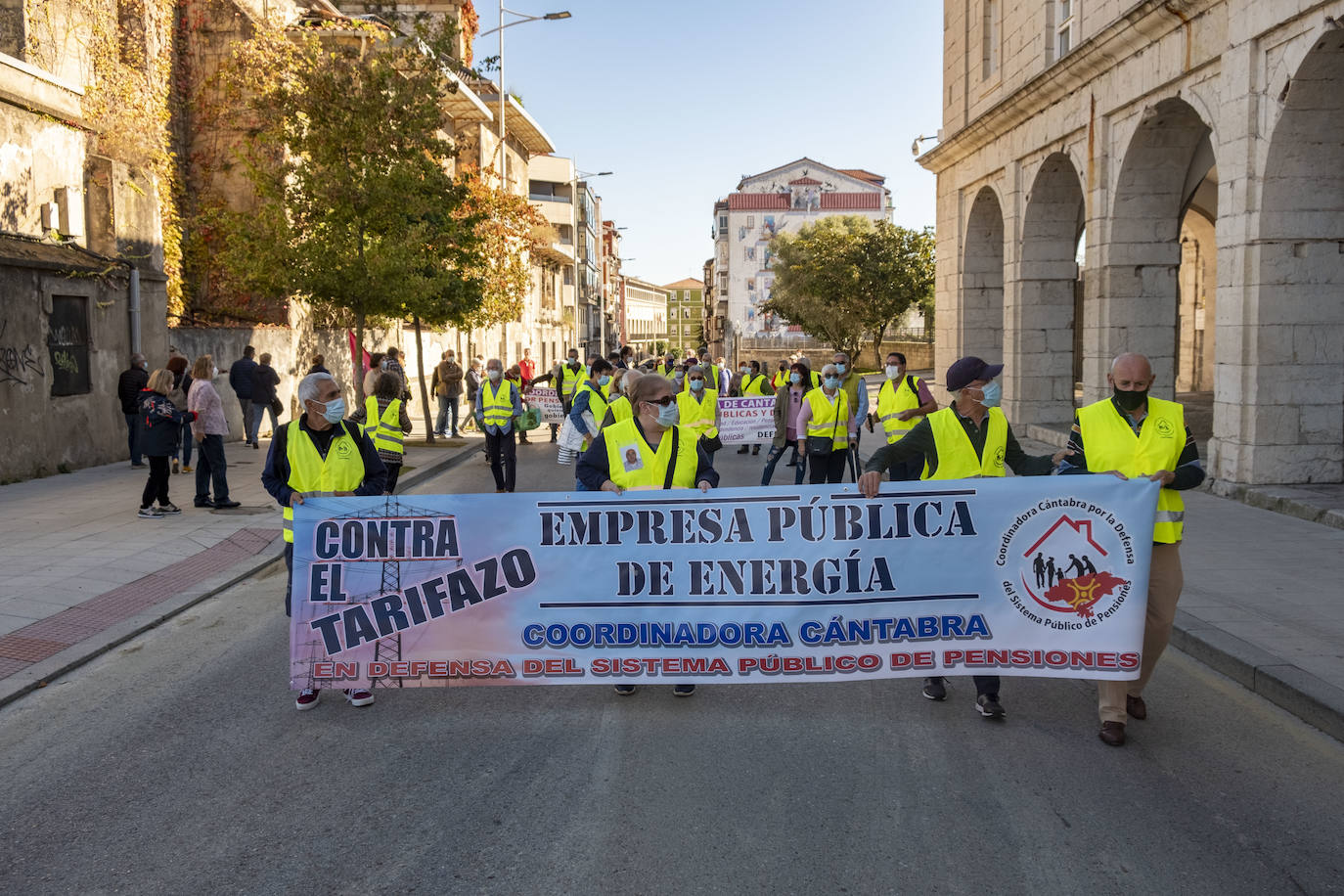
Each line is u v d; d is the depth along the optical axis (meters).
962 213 23.86
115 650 6.96
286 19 25.72
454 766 4.92
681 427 5.82
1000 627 5.39
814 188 102.25
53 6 18.83
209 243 24.39
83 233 17.48
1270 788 4.61
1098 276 16.23
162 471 11.67
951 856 3.98
